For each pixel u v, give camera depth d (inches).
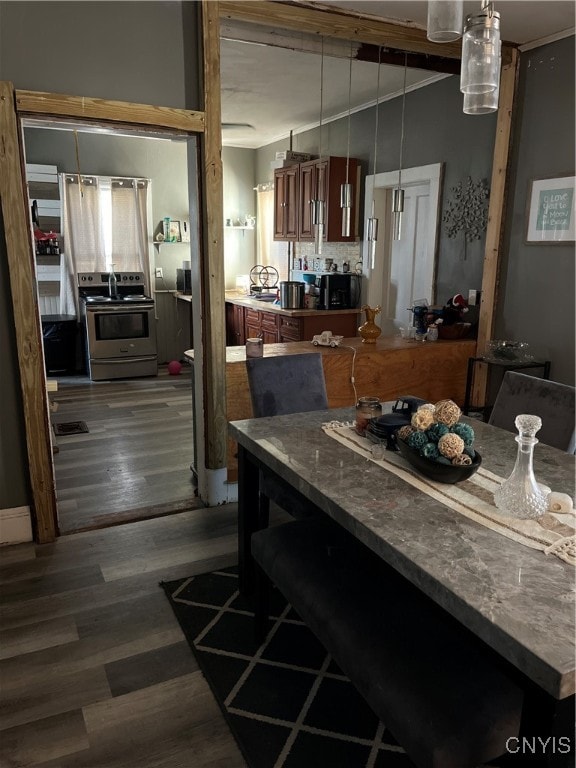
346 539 73.6
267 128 242.5
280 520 119.3
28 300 100.6
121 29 101.6
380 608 60.3
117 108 101.7
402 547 53.4
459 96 160.6
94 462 150.5
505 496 60.2
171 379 246.8
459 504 62.5
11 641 83.3
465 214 161.9
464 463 66.2
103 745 66.4
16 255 98.3
